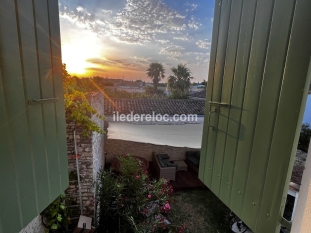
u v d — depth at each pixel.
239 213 0.87
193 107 7.33
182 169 6.29
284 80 0.62
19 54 0.85
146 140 6.97
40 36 1.01
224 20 1.03
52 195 1.20
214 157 1.12
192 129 7.17
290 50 0.60
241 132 0.86
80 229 2.56
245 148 0.83
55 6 1.18
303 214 0.57
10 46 0.79
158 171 5.63
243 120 0.84
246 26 0.83
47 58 1.10
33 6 0.94
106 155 6.77
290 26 0.60
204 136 1.26
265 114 0.71
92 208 2.87
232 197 0.93
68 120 2.59
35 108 0.98
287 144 0.61
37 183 1.03
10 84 0.80
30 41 0.93
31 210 0.98
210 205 4.45
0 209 0.77
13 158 0.83
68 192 2.79
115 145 6.79
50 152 1.16
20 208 0.90
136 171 3.53
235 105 0.91
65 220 2.60
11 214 0.84
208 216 4.05
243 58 0.85
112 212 3.04
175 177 5.72
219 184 1.06
